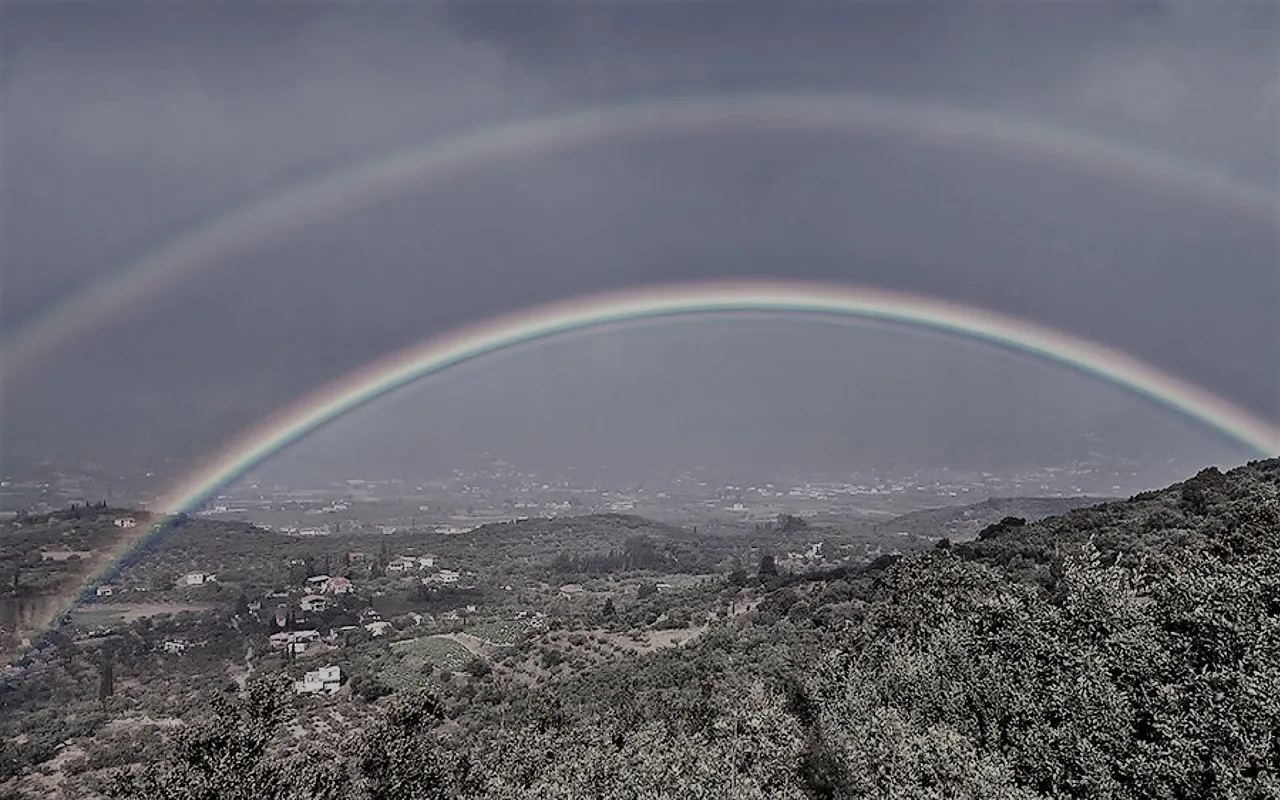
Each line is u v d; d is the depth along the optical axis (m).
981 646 31.64
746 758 29.75
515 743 40.47
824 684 38.03
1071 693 24.44
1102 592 27.94
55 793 48.41
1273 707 20.47
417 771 29.38
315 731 53.94
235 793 23.89
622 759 32.75
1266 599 24.45
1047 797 23.02
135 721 62.53
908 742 25.89
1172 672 23.73
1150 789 21.28
